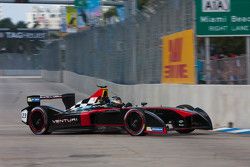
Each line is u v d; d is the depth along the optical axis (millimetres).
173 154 31297
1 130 52125
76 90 134500
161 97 60500
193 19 53000
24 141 39344
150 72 67625
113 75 90188
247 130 45438
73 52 143000
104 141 38594
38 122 46594
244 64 50781
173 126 42812
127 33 79625
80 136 43594
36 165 27750
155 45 65375
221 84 52281
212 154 31156
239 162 28031
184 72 55219
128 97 75875
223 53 87188
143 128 41562
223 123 47938
